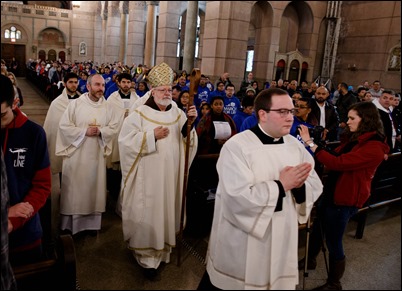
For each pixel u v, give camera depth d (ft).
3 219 4.35
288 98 5.55
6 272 4.38
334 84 33.73
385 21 29.19
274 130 5.59
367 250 9.89
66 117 10.27
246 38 31.24
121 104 15.52
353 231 11.33
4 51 62.39
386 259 9.21
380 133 7.50
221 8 30.17
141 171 8.52
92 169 10.43
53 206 12.74
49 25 62.85
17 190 6.40
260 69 37.29
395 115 15.03
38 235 6.99
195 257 9.38
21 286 5.53
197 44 39.27
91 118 10.48
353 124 7.66
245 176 5.29
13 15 61.52
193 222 10.82
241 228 5.35
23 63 63.26
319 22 36.73
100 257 9.07
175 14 29.81
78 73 28.89
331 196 7.75
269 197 5.06
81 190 10.31
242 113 15.29
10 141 6.38
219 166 5.84
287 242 5.57
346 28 33.12
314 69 37.60
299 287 7.97
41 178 6.77
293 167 5.35
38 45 63.67
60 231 10.94
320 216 8.27
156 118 8.79
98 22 63.31
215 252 5.97
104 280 7.84
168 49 30.27
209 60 31.68
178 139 9.18
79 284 7.55
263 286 5.48
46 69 36.37
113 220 12.00
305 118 11.51
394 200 12.02
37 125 6.79
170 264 8.86
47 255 9.04
